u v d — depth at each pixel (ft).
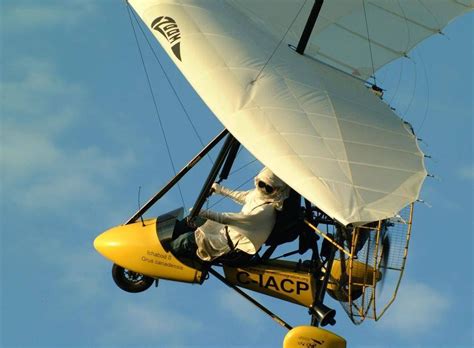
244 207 151.23
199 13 157.89
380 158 144.05
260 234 149.18
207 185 149.59
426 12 177.58
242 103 145.48
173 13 156.66
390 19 175.42
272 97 147.64
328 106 150.51
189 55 150.30
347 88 158.10
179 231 155.74
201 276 154.81
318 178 138.00
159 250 155.02
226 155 149.38
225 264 154.10
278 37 163.84
